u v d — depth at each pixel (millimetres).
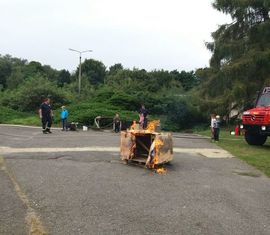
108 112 36438
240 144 19562
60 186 9523
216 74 38344
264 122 17953
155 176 11094
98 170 11523
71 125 28922
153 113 47531
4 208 7781
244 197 9312
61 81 108812
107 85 67438
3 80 104375
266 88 19469
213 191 9711
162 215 7727
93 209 7914
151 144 12297
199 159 14312
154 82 69062
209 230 7031
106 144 17203
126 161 12781
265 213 8156
